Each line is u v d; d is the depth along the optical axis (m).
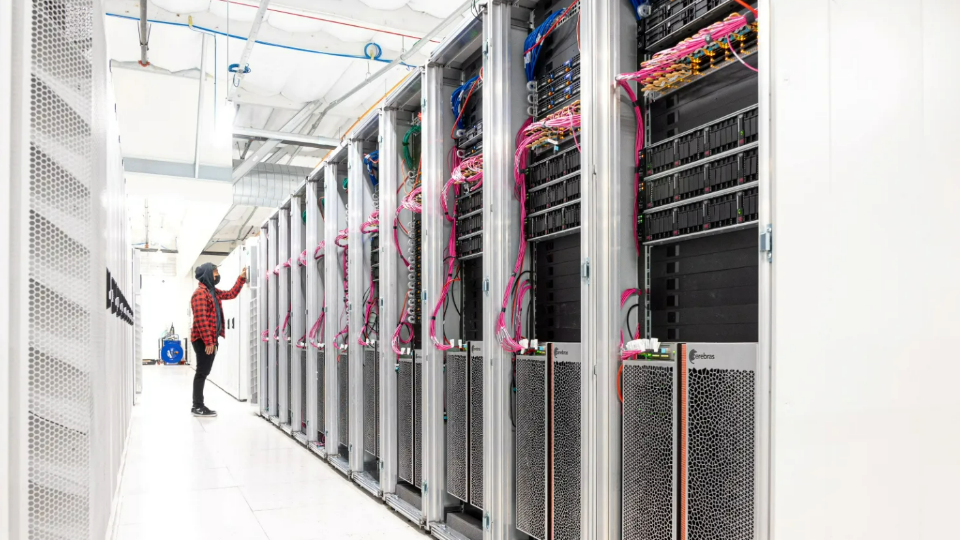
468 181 3.55
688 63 2.27
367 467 4.79
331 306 5.32
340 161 5.40
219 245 20.45
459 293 3.69
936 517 1.85
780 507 1.65
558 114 2.75
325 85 8.05
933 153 1.91
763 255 1.69
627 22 2.45
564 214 2.73
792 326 1.68
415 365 3.81
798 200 1.70
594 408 2.30
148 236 19.39
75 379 1.62
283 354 7.09
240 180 10.20
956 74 1.96
